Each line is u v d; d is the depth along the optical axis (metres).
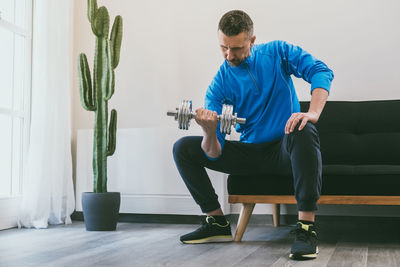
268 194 1.96
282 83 1.90
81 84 2.55
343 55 2.77
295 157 1.67
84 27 3.23
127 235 2.29
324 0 2.81
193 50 3.02
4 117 2.70
